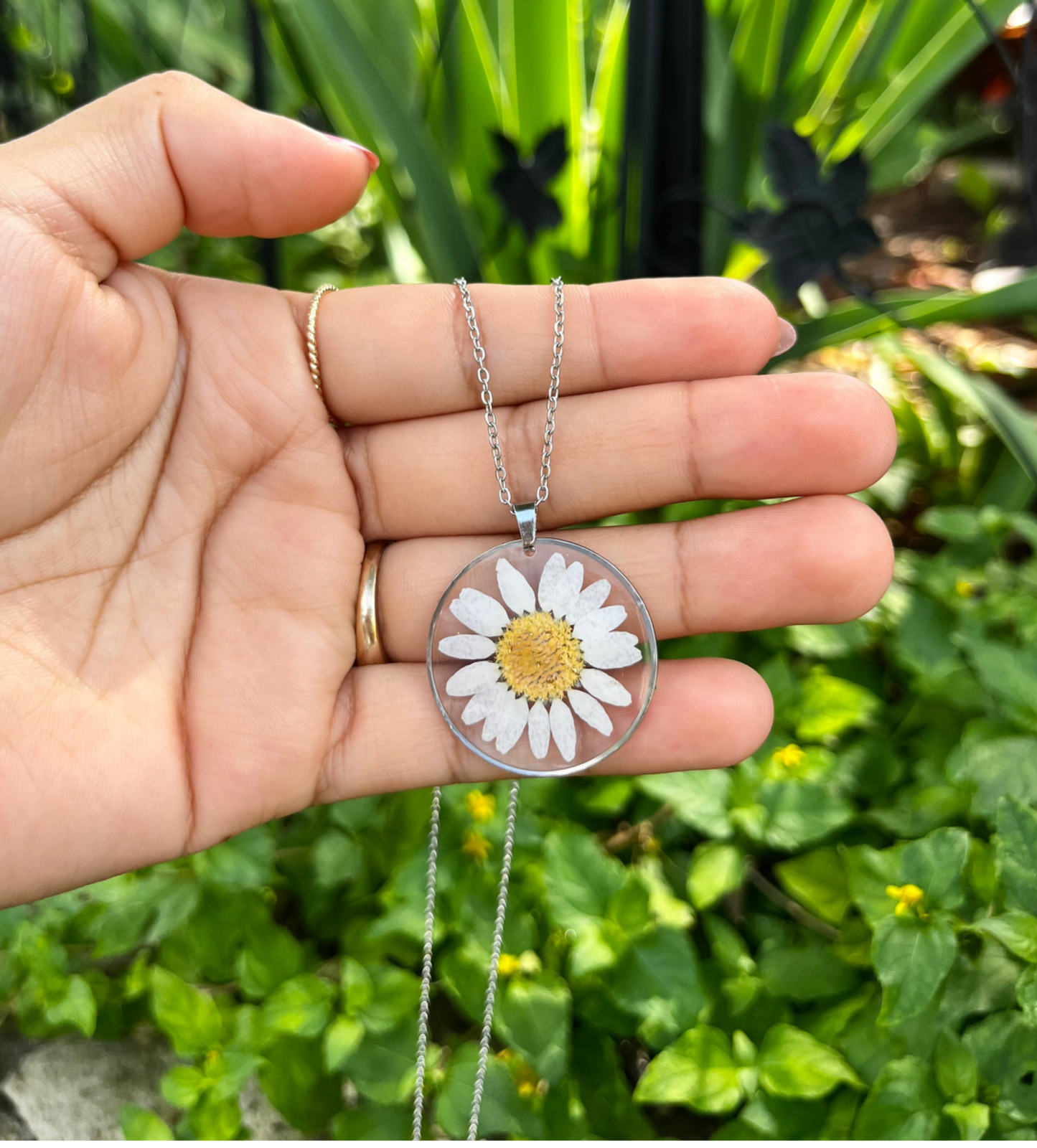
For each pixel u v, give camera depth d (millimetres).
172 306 124
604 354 129
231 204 121
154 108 113
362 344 130
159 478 122
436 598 135
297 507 128
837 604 125
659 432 127
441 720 130
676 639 154
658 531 129
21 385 108
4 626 113
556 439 131
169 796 117
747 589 126
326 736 127
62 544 116
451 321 130
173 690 120
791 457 123
